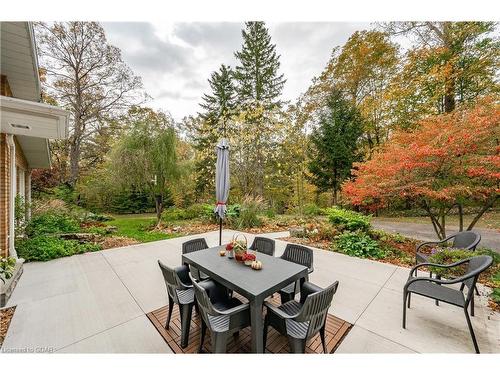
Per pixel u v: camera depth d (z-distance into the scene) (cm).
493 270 368
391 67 1080
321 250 515
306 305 167
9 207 414
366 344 214
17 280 354
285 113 1120
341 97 1220
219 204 392
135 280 361
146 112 1431
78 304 287
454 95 876
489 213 851
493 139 406
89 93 1297
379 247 500
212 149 1309
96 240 609
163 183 894
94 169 1394
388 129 1193
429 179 443
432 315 257
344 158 1141
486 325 238
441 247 384
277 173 1173
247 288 197
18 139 586
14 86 412
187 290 242
